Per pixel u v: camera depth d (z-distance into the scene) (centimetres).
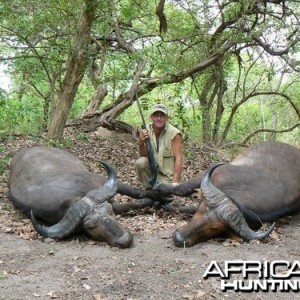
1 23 1028
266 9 1227
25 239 577
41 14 979
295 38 1228
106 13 1071
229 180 656
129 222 646
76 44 1027
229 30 1237
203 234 566
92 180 648
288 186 675
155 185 680
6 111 1230
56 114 1058
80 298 436
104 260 518
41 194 631
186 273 490
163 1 1104
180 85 1281
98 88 1342
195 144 1227
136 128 1209
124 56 1102
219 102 1409
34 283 464
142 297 439
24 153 738
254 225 611
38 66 1124
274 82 1753
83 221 562
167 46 1240
